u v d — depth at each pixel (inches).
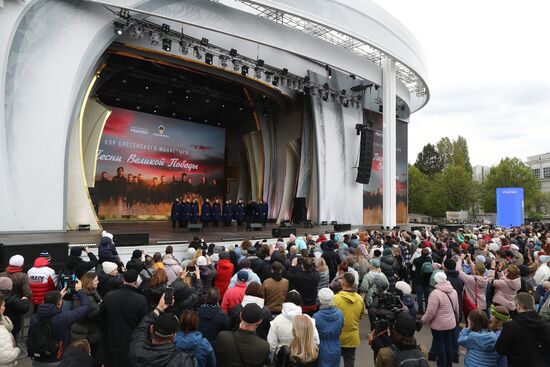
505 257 279.9
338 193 952.3
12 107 479.5
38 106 502.0
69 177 579.5
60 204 518.9
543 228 780.6
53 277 204.4
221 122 1152.2
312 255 275.4
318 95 902.4
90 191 674.2
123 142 944.3
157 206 991.0
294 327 129.0
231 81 860.6
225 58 687.1
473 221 1792.6
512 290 215.0
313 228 822.5
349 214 973.8
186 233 629.0
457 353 218.5
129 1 553.9
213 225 876.0
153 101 966.4
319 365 144.9
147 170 981.2
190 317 119.8
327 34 850.1
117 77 858.8
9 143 476.1
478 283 225.8
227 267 237.1
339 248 330.6
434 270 280.2
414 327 113.2
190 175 1061.8
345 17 767.1
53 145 514.0
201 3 634.2
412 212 2034.9
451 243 353.4
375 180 1048.2
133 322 144.5
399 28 911.0
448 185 1844.2
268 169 1076.5
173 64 754.8
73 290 159.8
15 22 480.4
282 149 1051.3
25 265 302.7
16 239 428.5
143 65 808.3
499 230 621.3
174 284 167.2
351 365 173.3
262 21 722.2
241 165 1167.6
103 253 256.1
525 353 129.0
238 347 119.0
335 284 198.2
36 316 143.7
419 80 1112.2
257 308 122.9
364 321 298.2
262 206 834.2
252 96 1003.9
